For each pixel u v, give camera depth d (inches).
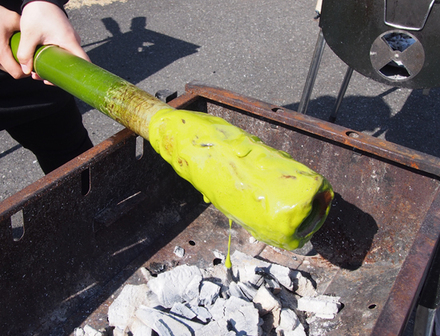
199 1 188.1
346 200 66.5
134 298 59.5
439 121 123.3
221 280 63.9
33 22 52.6
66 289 58.7
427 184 57.1
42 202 50.0
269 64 145.7
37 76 56.6
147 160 65.2
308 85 95.2
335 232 69.3
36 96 66.4
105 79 49.3
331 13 75.7
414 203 59.4
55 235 54.2
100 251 63.1
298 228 38.9
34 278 53.5
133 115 46.6
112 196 61.8
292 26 170.4
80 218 57.4
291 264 69.6
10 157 106.5
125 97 47.3
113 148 56.2
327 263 68.6
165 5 183.0
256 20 173.9
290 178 37.2
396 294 38.0
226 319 53.1
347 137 59.6
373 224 64.6
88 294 61.4
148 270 66.8
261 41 159.2
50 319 56.6
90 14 172.7
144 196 66.9
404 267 40.3
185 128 42.1
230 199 39.0
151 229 70.5
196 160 40.7
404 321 35.7
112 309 58.2
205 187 40.7
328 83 136.9
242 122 70.1
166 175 70.7
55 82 53.2
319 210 40.2
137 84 132.6
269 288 60.6
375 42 73.3
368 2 70.2
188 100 68.0
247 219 38.5
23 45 53.1
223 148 40.0
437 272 51.7
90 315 60.0
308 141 65.4
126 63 143.1
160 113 44.8
